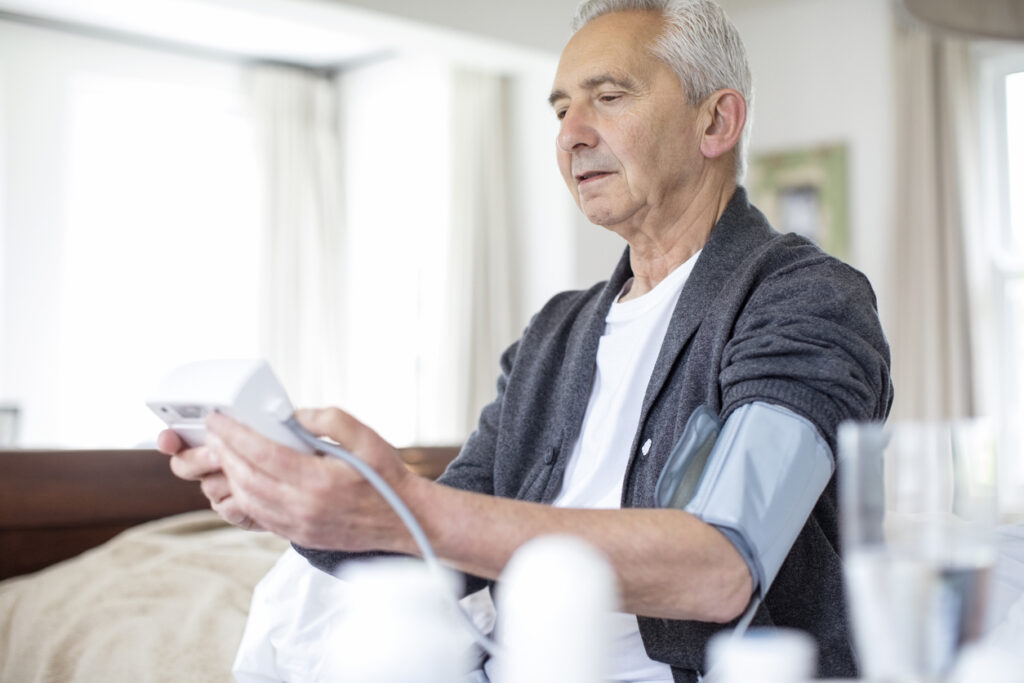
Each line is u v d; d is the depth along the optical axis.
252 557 2.02
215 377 0.79
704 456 0.99
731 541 0.89
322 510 0.78
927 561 0.53
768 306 1.13
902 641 0.53
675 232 1.35
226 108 6.24
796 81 5.23
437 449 2.57
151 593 1.86
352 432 0.79
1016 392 4.70
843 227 5.05
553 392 1.44
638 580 0.87
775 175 5.27
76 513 2.31
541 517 0.85
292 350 6.19
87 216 5.77
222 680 1.57
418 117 6.02
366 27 4.55
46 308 5.57
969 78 4.66
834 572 1.15
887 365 1.12
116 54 5.84
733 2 5.32
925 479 0.57
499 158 5.56
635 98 1.31
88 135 5.79
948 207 4.61
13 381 5.46
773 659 0.49
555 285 5.40
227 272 6.27
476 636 0.71
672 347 1.23
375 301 6.27
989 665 0.53
